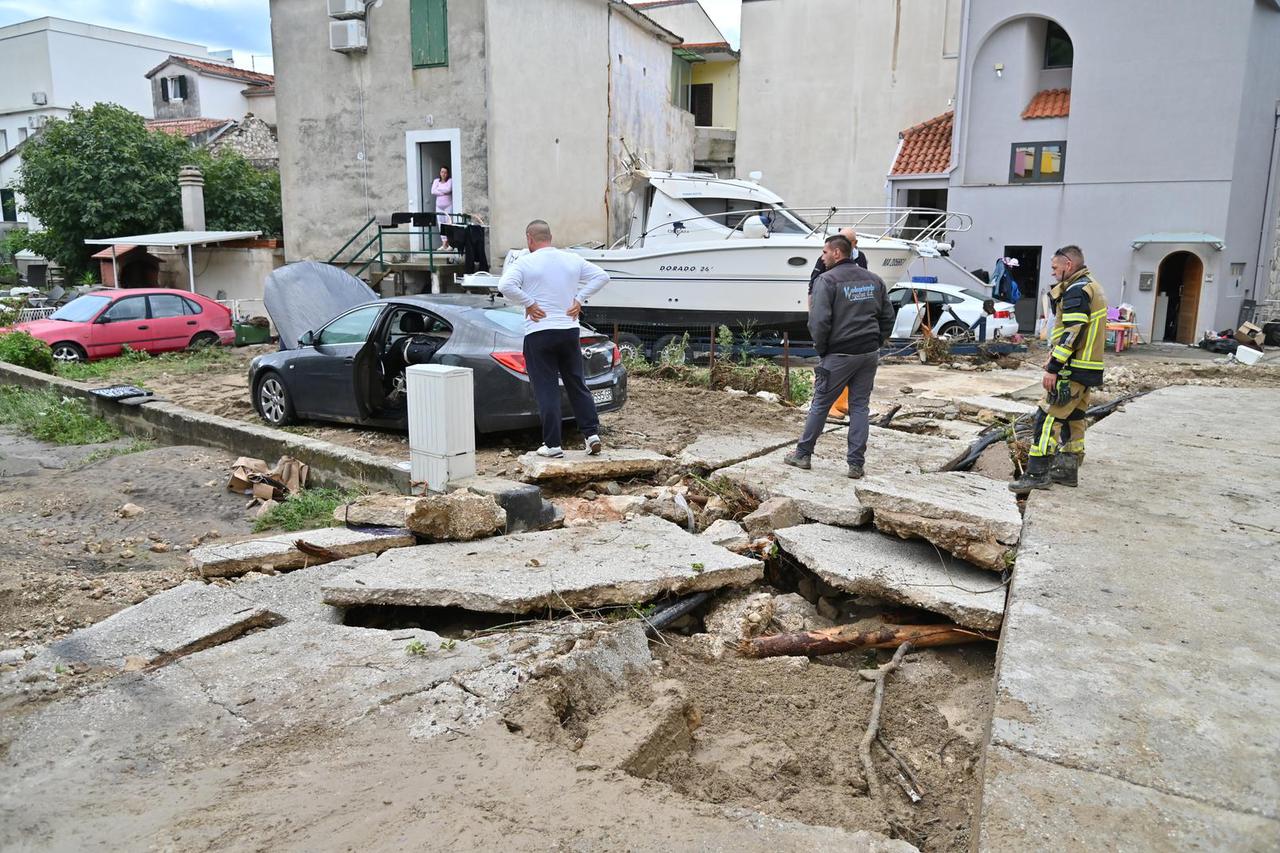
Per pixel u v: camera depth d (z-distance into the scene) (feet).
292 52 67.77
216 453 29.35
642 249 49.57
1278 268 72.90
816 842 9.09
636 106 78.38
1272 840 8.79
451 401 20.97
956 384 44.04
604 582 15.17
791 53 82.07
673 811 9.56
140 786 9.86
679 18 107.24
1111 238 68.85
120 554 20.04
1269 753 10.32
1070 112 68.74
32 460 29.81
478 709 11.55
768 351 48.01
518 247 64.18
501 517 18.51
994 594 15.85
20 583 17.20
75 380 44.34
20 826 9.13
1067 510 20.48
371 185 66.74
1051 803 9.37
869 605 17.29
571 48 67.67
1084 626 13.80
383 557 16.81
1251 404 37.96
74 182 87.40
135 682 12.28
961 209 73.51
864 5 79.20
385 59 64.49
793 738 12.63
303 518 22.02
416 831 9.00
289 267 39.83
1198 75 64.59
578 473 22.38
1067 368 21.59
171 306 59.00
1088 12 66.95
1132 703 11.44
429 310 28.43
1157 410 36.24
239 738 10.85
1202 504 21.29
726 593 16.75
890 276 49.85
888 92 79.61
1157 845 8.72
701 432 28.86
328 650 13.34
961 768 12.30
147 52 144.87
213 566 17.15
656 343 50.31
